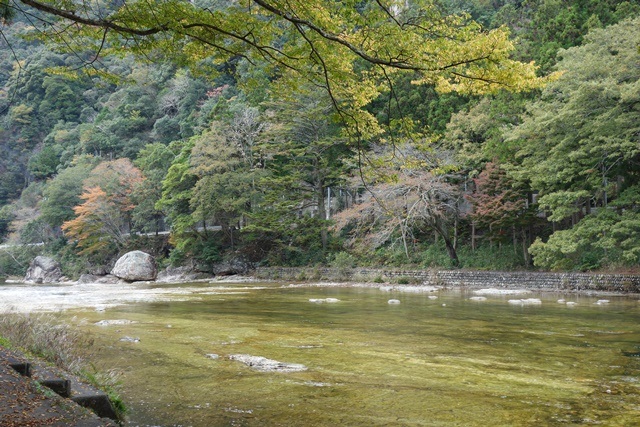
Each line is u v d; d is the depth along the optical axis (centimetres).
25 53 7781
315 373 705
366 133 821
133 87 6506
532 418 515
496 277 2430
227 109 3791
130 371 711
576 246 1961
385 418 515
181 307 1645
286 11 636
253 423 500
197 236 4009
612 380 669
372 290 2456
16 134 7588
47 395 426
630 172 2117
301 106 3247
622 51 1808
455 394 602
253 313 1459
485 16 4500
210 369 725
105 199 4388
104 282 3862
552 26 2627
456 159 2675
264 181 3375
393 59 670
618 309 1505
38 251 5281
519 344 935
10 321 766
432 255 3005
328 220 3325
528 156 2383
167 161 4550
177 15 628
